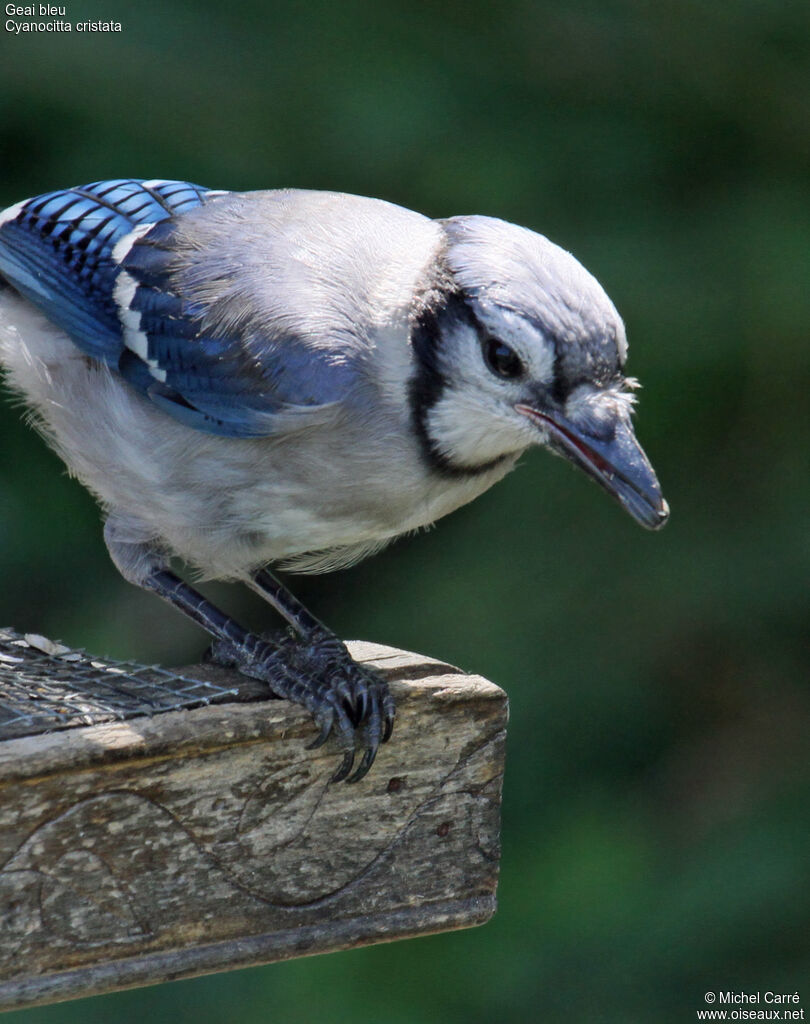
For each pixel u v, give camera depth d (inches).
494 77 122.2
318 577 125.9
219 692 112.3
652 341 121.2
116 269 114.5
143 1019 119.1
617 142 122.0
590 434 112.7
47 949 111.3
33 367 114.9
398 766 112.2
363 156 121.6
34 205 115.3
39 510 122.1
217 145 121.6
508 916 119.9
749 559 121.7
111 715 111.7
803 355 121.5
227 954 111.8
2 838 111.0
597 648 121.6
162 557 114.6
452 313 112.9
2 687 112.4
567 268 112.8
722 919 119.9
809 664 122.1
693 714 122.0
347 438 113.3
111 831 111.3
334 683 112.2
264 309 113.5
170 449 113.8
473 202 121.3
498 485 122.0
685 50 122.2
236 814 111.7
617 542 121.8
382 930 112.2
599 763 121.4
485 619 121.6
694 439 122.1
